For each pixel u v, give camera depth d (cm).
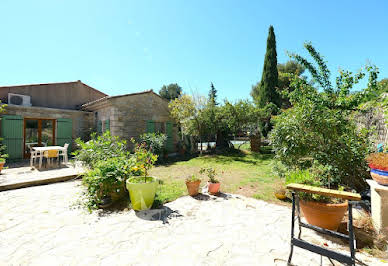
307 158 422
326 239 246
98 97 1306
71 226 291
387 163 244
